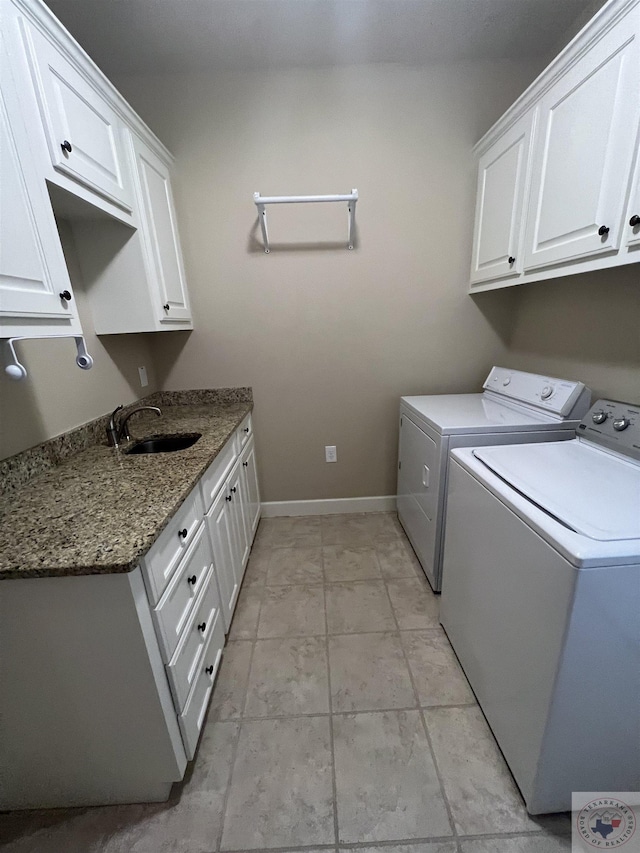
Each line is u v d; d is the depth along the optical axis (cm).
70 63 106
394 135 189
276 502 250
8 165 83
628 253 102
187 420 184
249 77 180
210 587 129
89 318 157
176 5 145
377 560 202
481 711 123
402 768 108
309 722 122
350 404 230
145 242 155
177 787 106
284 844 94
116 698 88
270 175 192
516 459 121
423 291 211
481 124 189
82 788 100
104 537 81
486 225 184
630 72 96
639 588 74
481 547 113
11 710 89
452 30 162
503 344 221
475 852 91
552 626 80
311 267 205
